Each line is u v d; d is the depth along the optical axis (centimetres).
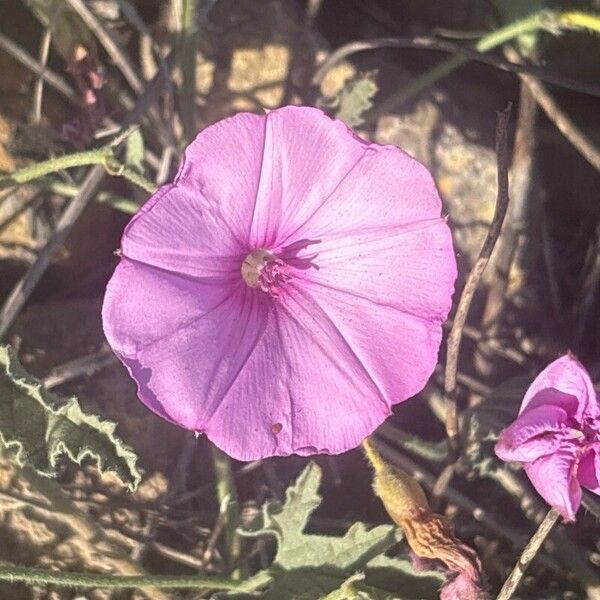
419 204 13
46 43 17
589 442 13
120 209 18
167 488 17
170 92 18
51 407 14
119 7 18
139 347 12
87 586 16
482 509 17
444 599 14
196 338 13
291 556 15
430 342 13
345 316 14
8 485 16
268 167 13
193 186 12
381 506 18
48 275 18
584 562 17
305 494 15
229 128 12
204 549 17
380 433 18
